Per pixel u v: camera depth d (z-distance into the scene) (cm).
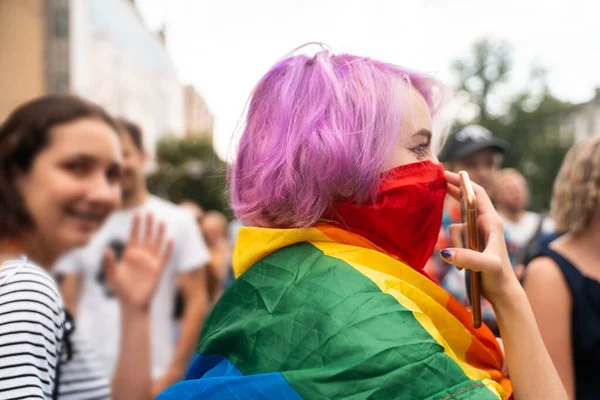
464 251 78
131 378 145
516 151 3638
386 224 85
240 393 73
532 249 180
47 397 90
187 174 2419
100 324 214
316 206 83
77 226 117
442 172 90
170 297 232
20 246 113
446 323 80
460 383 67
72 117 117
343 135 82
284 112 87
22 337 85
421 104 92
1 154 112
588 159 150
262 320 80
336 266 79
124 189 231
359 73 87
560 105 3659
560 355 137
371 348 67
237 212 98
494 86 3712
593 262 144
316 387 67
